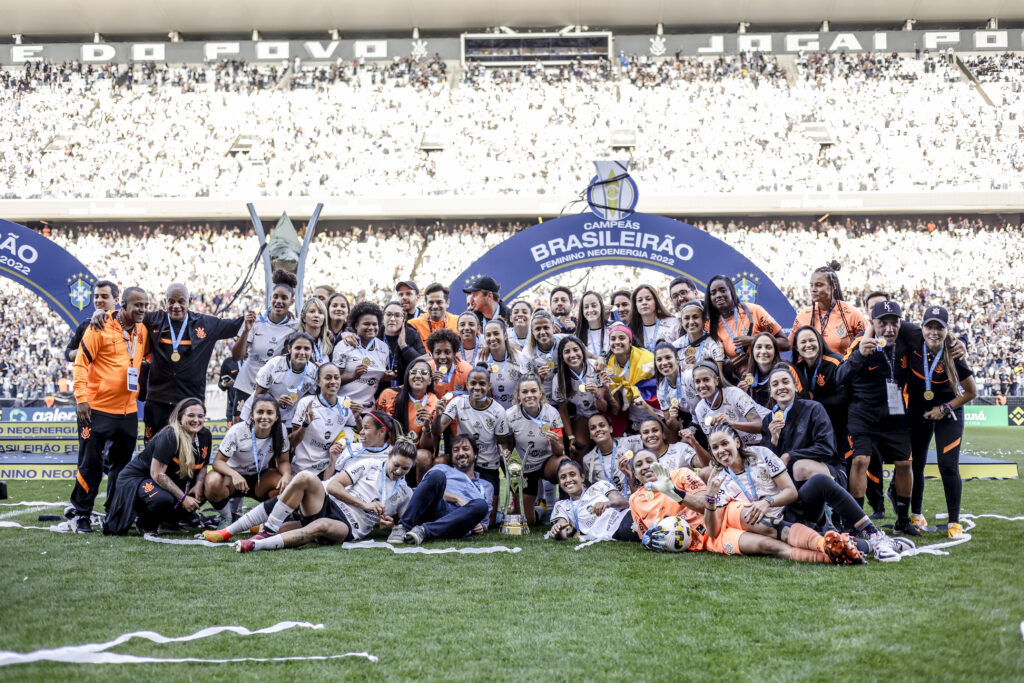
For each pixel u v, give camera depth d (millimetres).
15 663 3529
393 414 7363
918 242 30891
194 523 7266
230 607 4445
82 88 35750
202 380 7766
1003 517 7535
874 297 7660
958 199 29734
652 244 9711
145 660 3562
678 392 7203
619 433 7535
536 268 9820
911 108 34250
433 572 5324
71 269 10219
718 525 5957
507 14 36562
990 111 33969
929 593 4625
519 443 7277
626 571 5340
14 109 34875
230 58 36938
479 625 4117
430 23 36906
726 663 3533
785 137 33281
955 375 6598
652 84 35656
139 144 33562
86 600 4582
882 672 3381
